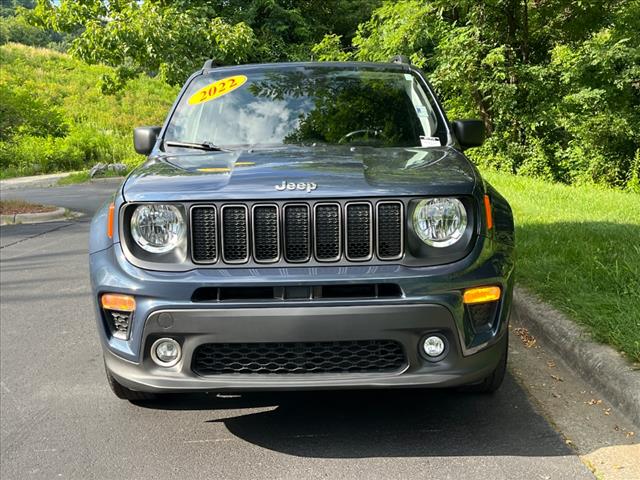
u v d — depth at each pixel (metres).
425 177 3.45
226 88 4.92
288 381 3.26
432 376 3.28
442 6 17.09
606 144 17.28
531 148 17.84
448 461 3.34
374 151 4.13
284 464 3.38
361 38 19.77
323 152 4.07
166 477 3.30
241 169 3.62
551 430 3.63
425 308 3.21
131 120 44.22
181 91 5.03
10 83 47.12
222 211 3.30
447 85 17.52
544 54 18.23
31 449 3.64
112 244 3.49
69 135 35.03
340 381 3.25
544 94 17.28
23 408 4.18
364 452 3.47
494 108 17.53
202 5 21.94
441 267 3.28
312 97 4.78
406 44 17.70
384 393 4.21
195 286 3.24
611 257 6.04
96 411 4.11
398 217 3.31
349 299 3.21
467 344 3.32
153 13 17.98
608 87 16.72
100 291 3.44
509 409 3.91
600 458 3.32
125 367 3.43
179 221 3.35
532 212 9.31
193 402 4.18
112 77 20.78
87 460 3.50
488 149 18.17
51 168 31.03
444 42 16.97
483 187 3.54
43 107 34.50
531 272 5.85
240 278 3.23
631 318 4.38
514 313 5.44
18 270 8.50
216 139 4.55
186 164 3.92
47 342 5.50
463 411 3.91
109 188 21.84
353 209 3.31
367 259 3.29
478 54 17.06
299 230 3.30
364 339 3.21
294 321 3.18
